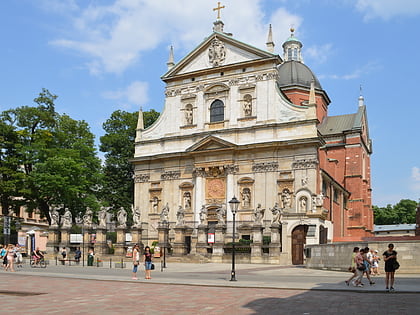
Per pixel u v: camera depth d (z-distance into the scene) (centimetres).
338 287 2367
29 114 6419
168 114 6500
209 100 6222
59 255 5531
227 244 5178
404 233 10450
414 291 2153
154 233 6322
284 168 5638
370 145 8650
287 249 4819
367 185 8250
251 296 2045
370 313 1580
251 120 5897
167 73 6519
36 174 5969
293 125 5647
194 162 6128
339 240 6216
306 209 5262
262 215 5191
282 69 7650
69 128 6919
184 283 2625
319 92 7731
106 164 8000
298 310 1659
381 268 3447
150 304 1833
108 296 2083
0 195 6272
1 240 7306
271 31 5994
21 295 2138
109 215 8112
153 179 6481
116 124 8275
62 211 6469
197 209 5991
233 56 6122
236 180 5856
